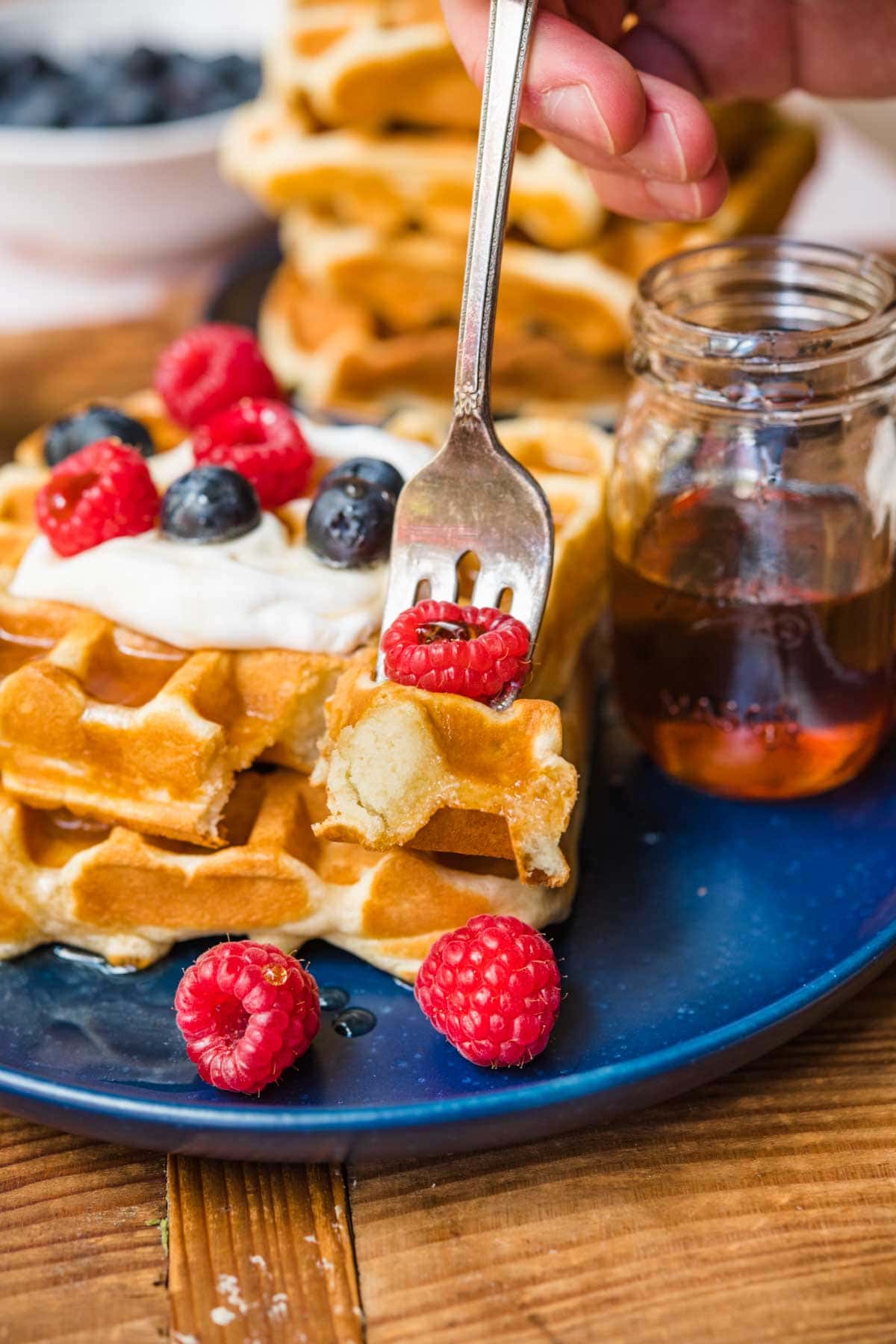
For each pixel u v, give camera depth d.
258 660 0.48
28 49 0.85
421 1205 0.45
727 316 0.52
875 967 0.47
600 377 0.66
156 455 0.54
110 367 0.67
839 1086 0.46
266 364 0.55
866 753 0.51
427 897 0.47
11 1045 0.46
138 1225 0.44
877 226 0.79
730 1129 0.46
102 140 0.73
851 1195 0.44
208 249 0.79
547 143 0.62
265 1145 0.44
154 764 0.47
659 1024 0.46
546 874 0.46
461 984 0.45
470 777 0.46
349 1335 0.43
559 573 0.50
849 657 0.49
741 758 0.50
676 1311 0.43
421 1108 0.44
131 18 0.87
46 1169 0.45
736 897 0.49
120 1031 0.47
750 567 0.49
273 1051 0.45
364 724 0.46
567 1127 0.45
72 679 0.48
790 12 0.53
